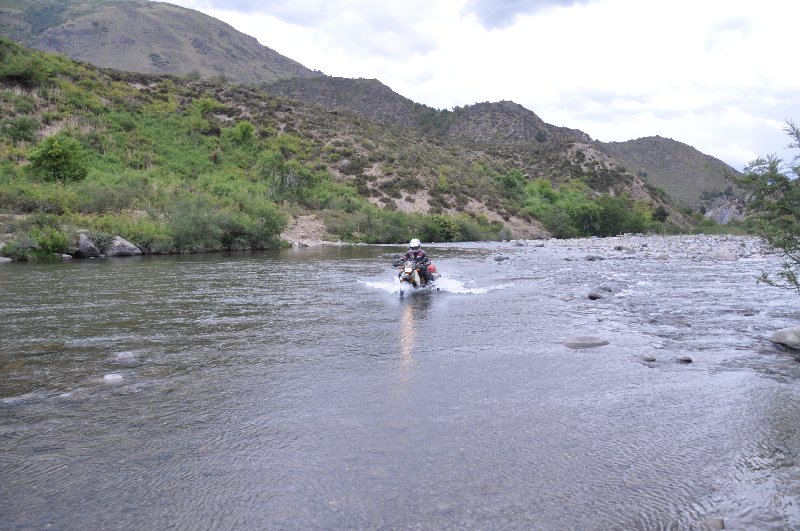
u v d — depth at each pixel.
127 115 54.19
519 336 8.32
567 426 4.65
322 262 22.45
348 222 42.59
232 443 4.29
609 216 64.25
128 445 4.26
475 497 3.46
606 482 3.67
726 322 9.35
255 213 33.78
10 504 3.38
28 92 50.47
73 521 3.19
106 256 24.31
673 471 3.83
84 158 39.31
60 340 7.96
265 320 9.65
